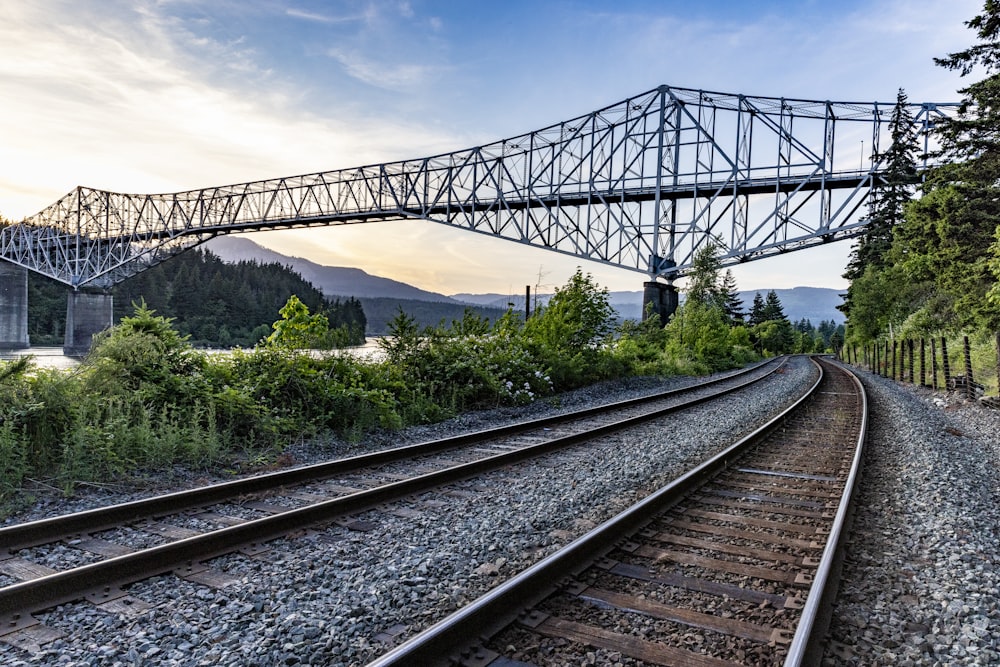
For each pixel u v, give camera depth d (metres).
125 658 3.51
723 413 15.36
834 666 3.48
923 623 4.04
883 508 6.76
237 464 8.52
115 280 103.56
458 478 7.84
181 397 9.82
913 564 5.07
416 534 5.71
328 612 4.06
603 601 4.18
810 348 138.62
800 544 5.42
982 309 18.88
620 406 16.19
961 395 20.30
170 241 100.81
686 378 29.98
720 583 4.55
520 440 10.88
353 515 6.18
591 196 74.19
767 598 4.28
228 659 3.47
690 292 48.50
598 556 4.93
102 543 5.29
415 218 85.12
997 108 18.38
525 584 4.06
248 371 11.44
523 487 7.52
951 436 12.41
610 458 9.34
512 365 18.02
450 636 3.43
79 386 8.76
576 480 7.91
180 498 6.24
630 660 3.46
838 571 4.70
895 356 34.28
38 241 109.38
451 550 5.28
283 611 4.07
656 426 12.90
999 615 4.14
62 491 6.83
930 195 21.67
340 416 11.36
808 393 19.94
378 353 15.96
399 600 4.29
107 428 7.96
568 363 21.72
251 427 10.00
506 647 3.55
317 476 7.71
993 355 23.75
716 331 43.69
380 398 12.18
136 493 7.04
